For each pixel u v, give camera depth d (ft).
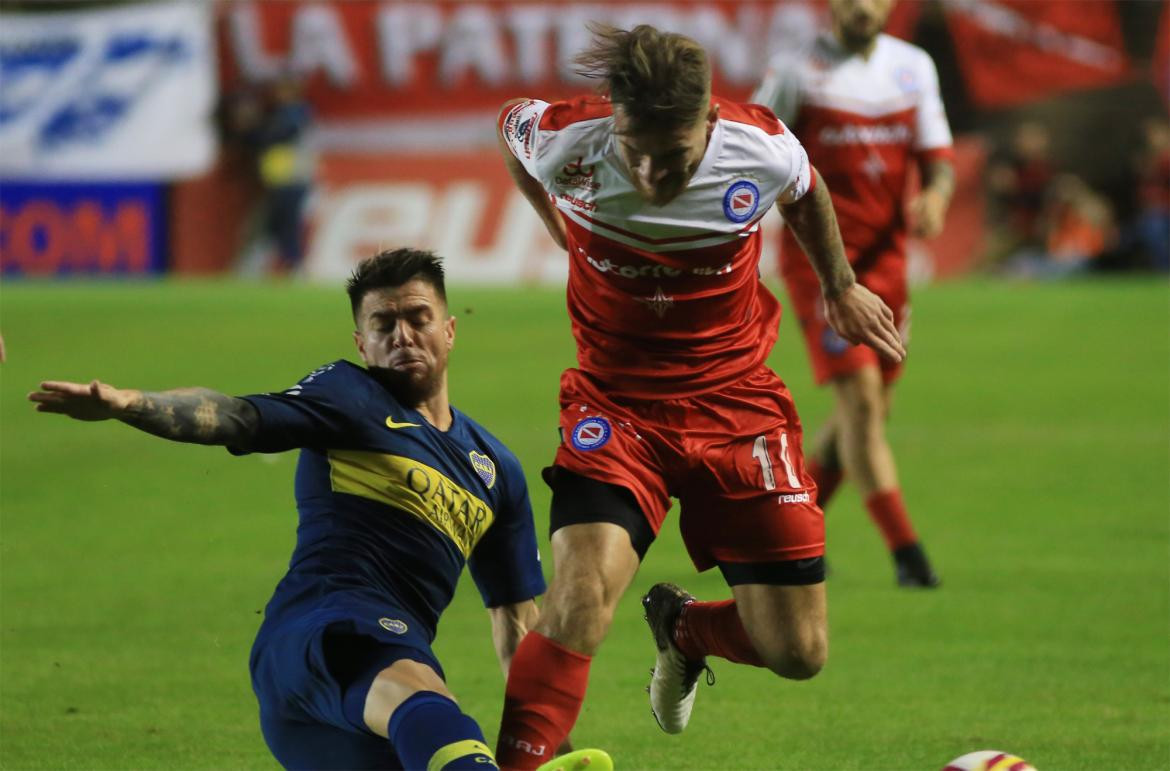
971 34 249.34
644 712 64.18
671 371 52.44
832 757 57.72
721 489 52.54
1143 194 247.91
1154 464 121.60
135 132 268.00
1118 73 246.88
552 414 140.05
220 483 116.47
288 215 262.88
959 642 74.33
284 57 264.93
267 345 182.19
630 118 46.16
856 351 87.04
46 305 221.46
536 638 48.78
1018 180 249.75
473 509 50.37
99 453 128.77
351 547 48.21
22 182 271.28
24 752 57.82
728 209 49.65
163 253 268.62
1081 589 84.64
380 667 44.34
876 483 86.58
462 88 262.88
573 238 52.13
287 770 47.06
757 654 54.54
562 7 258.78
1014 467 121.19
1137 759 56.80
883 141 91.25
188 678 68.28
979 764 44.86
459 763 40.98
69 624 77.41
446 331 50.52
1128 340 188.34
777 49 252.01
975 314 211.20
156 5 266.16
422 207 262.47
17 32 269.64
